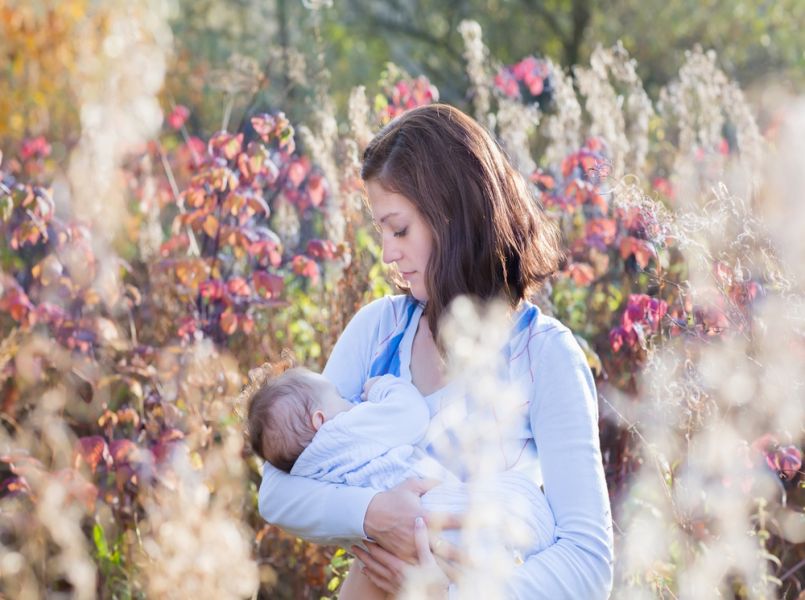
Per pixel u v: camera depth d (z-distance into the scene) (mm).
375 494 2074
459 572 1957
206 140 6832
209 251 4270
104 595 3369
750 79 10703
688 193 3906
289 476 2234
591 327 4020
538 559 1947
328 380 2328
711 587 2527
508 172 2205
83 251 3850
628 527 3168
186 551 2693
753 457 3025
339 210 4020
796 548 3338
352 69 11836
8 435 3787
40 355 3668
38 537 3215
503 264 2143
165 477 3256
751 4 11109
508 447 2064
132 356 3926
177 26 10594
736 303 2943
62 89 5887
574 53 11711
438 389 2197
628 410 3486
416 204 2137
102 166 3990
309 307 4094
